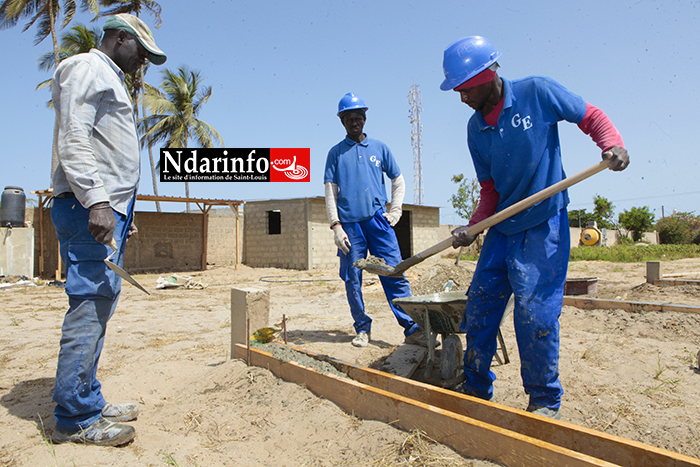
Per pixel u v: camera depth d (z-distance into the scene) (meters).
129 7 24.00
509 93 2.55
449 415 2.09
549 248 2.50
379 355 4.34
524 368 2.54
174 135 27.31
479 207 2.96
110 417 2.78
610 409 2.92
